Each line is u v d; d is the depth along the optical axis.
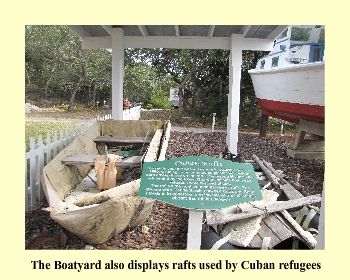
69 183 4.97
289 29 9.23
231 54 8.70
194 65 16.22
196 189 3.33
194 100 19.22
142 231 4.28
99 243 3.87
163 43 9.09
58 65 21.42
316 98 7.50
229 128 9.09
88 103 25.88
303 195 5.12
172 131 14.12
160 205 5.21
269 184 5.39
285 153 10.09
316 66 7.10
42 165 5.29
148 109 25.94
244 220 4.10
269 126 17.14
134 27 8.41
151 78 23.55
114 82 8.46
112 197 3.67
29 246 3.88
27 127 12.87
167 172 3.50
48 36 19.16
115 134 7.45
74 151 5.59
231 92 8.78
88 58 20.42
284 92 9.07
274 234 3.85
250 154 9.79
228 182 3.43
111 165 4.94
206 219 3.94
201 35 9.05
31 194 4.93
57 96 25.64
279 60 9.65
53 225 4.39
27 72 24.55
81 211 3.43
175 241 4.12
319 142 9.67
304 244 3.98
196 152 9.84
